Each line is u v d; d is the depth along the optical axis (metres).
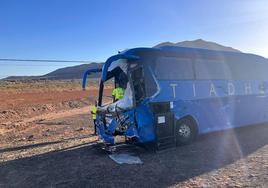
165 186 7.17
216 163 8.84
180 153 10.38
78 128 18.91
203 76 12.70
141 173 8.33
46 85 85.25
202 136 13.49
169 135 11.09
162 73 11.37
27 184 8.13
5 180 8.67
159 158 9.86
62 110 35.06
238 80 14.31
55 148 12.67
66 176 8.55
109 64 10.55
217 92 13.14
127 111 10.77
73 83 99.75
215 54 13.41
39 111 33.56
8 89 66.31
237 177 7.44
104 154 10.91
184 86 11.90
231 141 12.02
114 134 11.43
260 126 16.28
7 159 11.24
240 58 14.63
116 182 7.72
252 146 10.83
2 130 20.48
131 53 10.87
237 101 14.11
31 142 14.81
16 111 30.88
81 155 11.01
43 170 9.38
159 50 11.43
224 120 13.37
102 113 12.02
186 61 12.16
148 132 10.66
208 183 7.15
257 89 15.35
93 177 8.27
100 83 12.74
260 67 15.75
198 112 12.21
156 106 10.92
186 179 7.55
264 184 6.80
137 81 10.84
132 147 11.62
